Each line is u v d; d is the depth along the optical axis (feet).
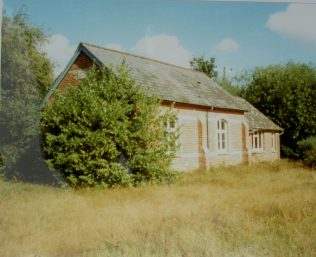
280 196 35.65
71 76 63.57
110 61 60.29
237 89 161.68
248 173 60.03
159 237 22.59
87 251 21.29
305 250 20.10
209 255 19.44
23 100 56.13
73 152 43.06
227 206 31.37
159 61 78.02
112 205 32.99
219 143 76.23
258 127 90.68
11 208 31.50
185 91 69.82
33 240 22.86
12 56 68.39
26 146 52.70
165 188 42.09
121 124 43.57
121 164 44.37
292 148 106.83
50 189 44.37
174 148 47.96
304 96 102.68
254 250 20.11
